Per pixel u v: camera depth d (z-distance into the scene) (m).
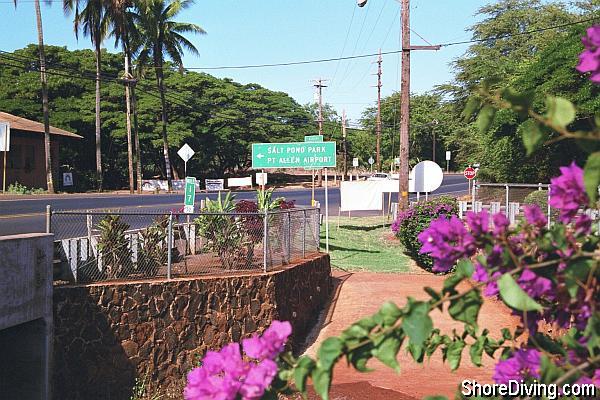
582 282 1.94
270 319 11.62
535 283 1.99
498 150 28.77
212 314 11.03
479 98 2.24
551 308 2.27
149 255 10.97
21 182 41.03
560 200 1.97
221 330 11.09
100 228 10.53
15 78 51.16
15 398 9.22
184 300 10.74
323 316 14.04
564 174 1.96
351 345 1.96
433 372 10.19
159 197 36.09
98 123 45.28
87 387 9.68
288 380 2.07
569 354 2.07
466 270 2.06
